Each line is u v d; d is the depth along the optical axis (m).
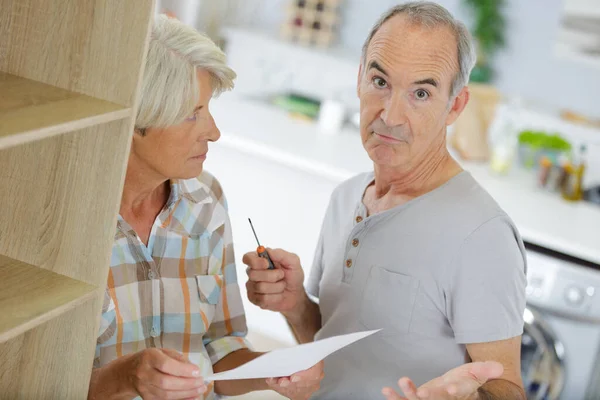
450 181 2.10
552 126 4.55
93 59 1.64
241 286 4.59
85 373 1.78
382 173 2.15
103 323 1.94
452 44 2.03
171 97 1.85
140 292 2.03
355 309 2.15
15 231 1.78
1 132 1.39
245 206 4.49
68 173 1.71
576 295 3.69
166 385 1.73
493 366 1.79
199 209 2.16
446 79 2.03
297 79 5.06
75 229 1.73
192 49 1.87
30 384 1.83
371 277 2.12
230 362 2.20
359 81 2.18
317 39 5.05
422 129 2.04
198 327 2.12
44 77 1.67
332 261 2.26
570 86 4.73
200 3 4.88
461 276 1.99
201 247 2.15
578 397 3.76
